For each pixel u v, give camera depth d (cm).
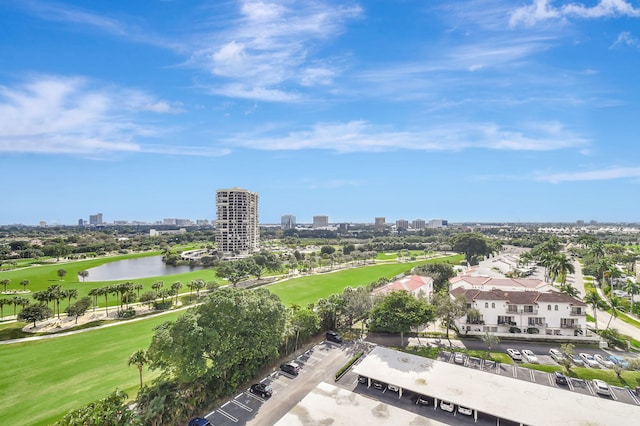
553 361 5884
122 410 3622
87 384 5025
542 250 14075
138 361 4294
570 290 8694
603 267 10494
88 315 9075
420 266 12412
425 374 4750
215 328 4447
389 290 8269
